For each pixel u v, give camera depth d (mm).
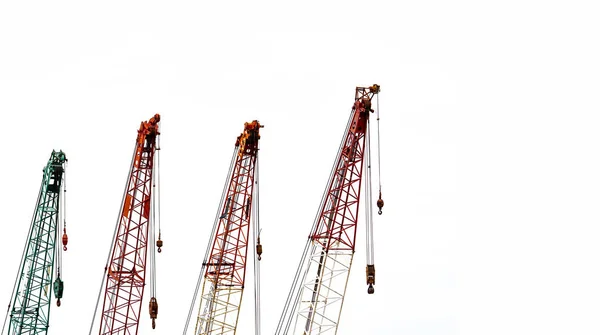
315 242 88625
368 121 88312
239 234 97500
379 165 88375
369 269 86812
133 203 97062
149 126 96375
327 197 88500
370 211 87750
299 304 88750
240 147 96625
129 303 97375
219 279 97938
